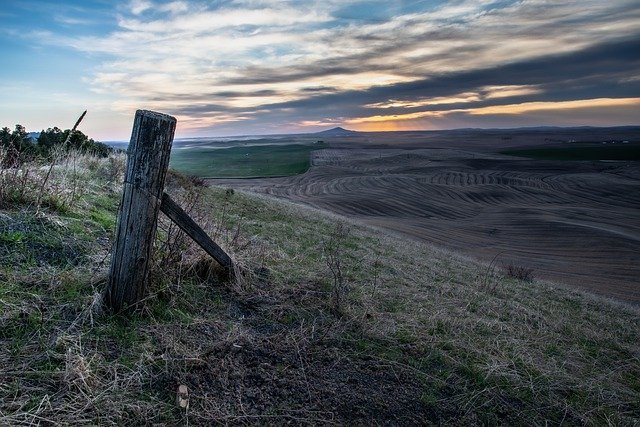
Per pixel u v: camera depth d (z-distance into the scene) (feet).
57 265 12.76
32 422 7.22
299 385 10.16
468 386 11.43
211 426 8.36
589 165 342.03
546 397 11.65
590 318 25.00
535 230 143.64
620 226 153.89
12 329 9.55
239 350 11.08
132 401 8.38
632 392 13.12
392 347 12.78
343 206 189.88
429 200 209.67
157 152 10.66
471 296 22.74
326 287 16.87
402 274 26.08
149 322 11.13
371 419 9.50
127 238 10.83
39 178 18.44
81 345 9.50
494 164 361.10
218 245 15.52
